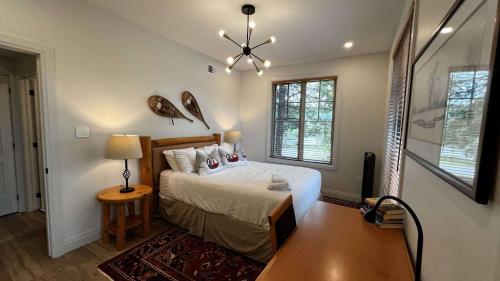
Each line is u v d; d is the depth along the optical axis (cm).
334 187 414
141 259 219
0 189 305
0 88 301
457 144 71
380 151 370
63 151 221
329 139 419
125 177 252
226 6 233
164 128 331
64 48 217
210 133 424
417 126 121
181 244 246
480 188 56
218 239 245
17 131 316
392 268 107
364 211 170
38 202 329
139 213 294
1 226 279
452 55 78
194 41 336
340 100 396
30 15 194
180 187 277
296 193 227
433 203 96
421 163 108
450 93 78
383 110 363
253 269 208
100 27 245
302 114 441
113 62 260
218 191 246
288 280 98
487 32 57
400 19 243
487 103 54
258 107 482
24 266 205
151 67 305
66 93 220
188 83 368
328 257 115
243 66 466
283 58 401
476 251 60
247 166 350
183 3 230
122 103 272
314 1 219
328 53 372
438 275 86
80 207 237
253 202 223
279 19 256
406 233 138
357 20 255
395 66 279
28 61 295
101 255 224
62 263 210
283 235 134
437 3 108
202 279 194
